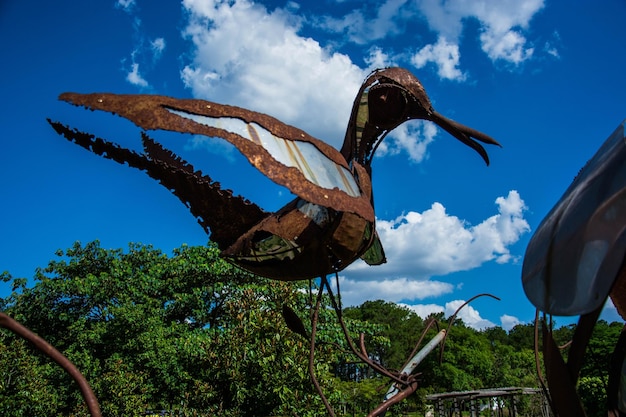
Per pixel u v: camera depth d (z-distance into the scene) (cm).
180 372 1413
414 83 352
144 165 320
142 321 1585
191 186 332
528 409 2214
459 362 4494
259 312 1048
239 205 342
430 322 425
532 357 5197
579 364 197
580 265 174
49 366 1548
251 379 1056
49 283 1839
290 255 348
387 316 5384
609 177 181
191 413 1132
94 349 1666
